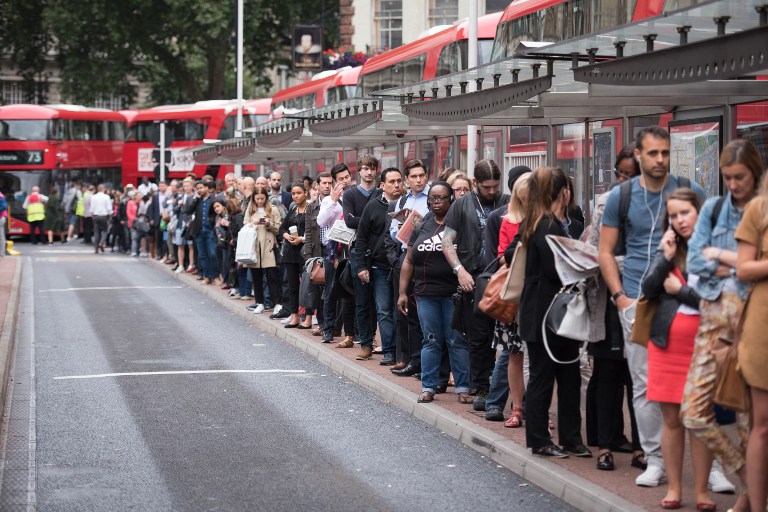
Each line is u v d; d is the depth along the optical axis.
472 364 10.92
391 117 18.84
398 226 12.77
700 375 7.11
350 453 9.72
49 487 8.65
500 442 9.36
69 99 65.12
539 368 8.73
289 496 8.34
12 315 19.69
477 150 18.86
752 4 7.99
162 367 14.70
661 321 7.32
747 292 6.72
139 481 8.81
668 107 12.94
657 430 7.88
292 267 17.77
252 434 10.54
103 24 56.88
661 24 8.94
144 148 50.75
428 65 23.06
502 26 18.69
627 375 8.66
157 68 63.44
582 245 8.24
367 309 14.29
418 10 40.06
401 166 22.97
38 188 46.47
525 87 11.12
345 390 12.90
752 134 11.48
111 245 43.69
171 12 54.19
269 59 58.75
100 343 17.20
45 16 56.91
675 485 7.34
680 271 7.43
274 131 25.94
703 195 7.98
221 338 17.72
